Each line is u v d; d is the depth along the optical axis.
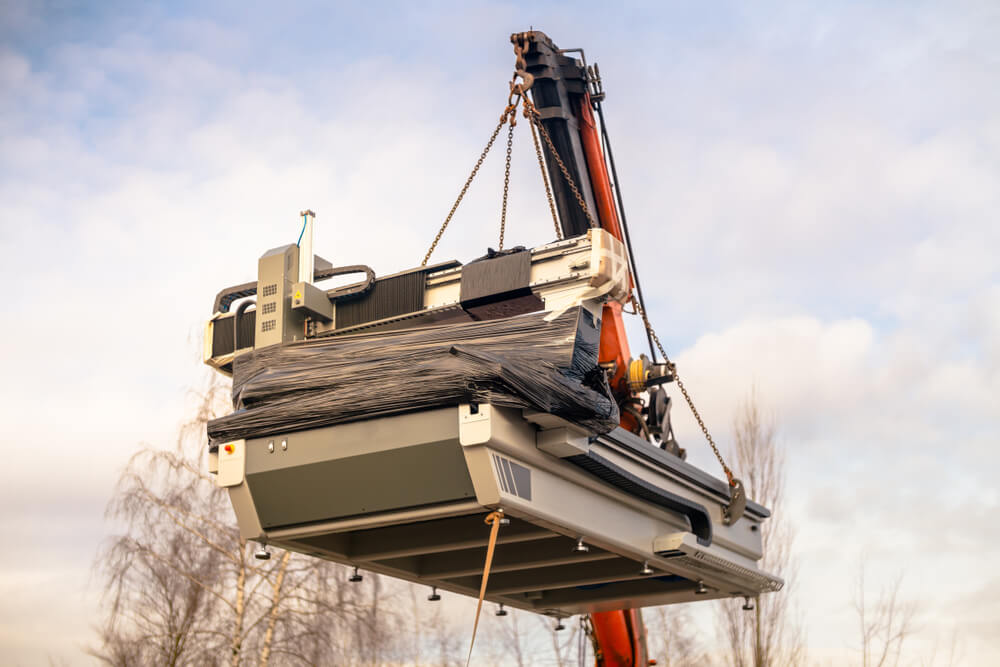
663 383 10.84
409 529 9.12
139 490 21.14
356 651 21.34
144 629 20.27
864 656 20.98
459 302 8.52
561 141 11.81
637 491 8.77
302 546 8.74
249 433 8.16
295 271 9.12
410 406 7.50
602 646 12.17
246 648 20.45
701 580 10.14
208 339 9.49
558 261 8.24
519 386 7.27
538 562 9.50
